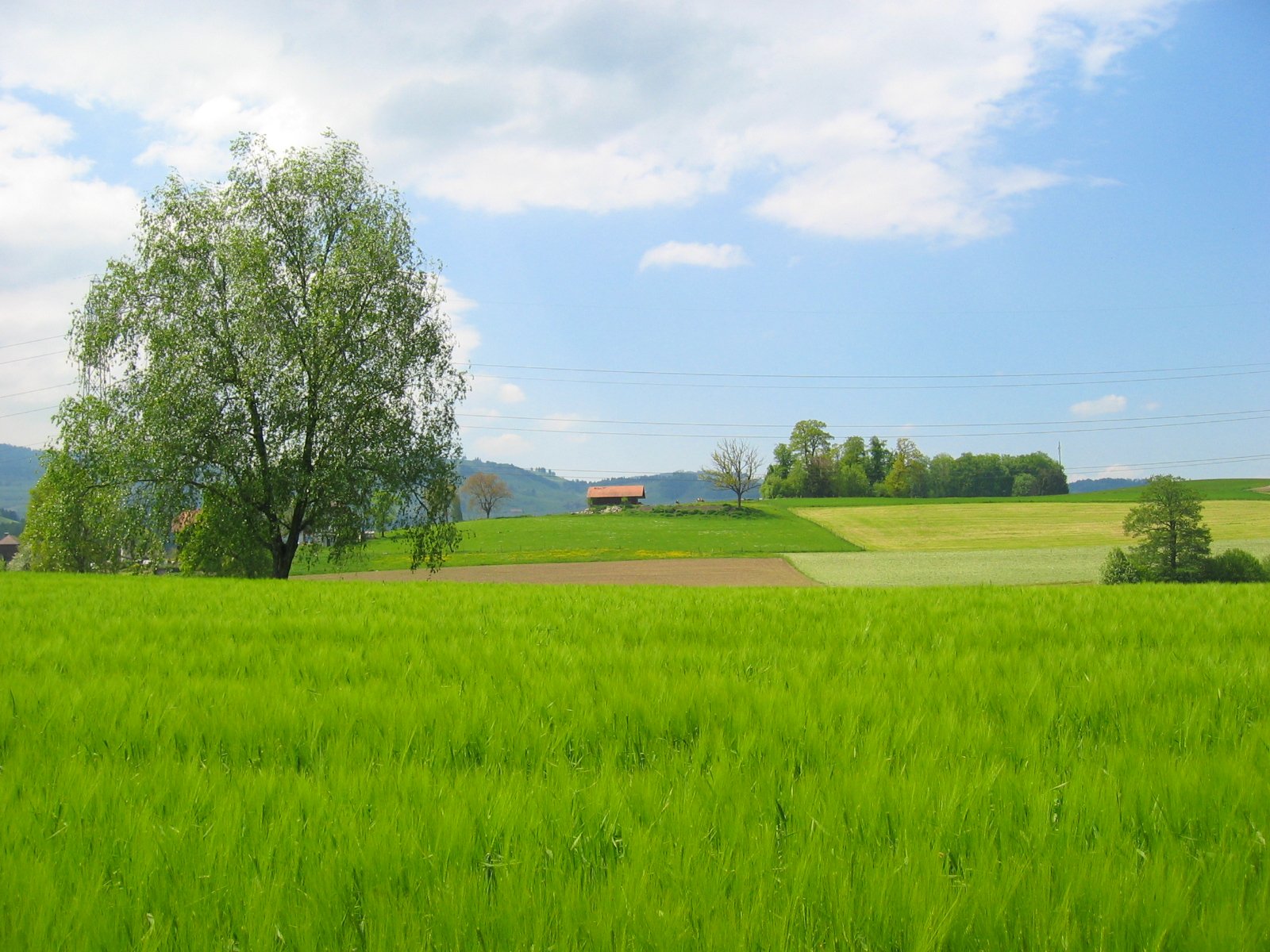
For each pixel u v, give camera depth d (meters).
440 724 4.93
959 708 5.35
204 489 33.06
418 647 7.98
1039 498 120.69
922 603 12.92
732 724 5.01
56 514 32.84
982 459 167.38
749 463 125.31
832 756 4.36
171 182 33.25
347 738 4.59
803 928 2.57
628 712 5.26
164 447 31.20
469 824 3.26
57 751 4.34
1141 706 5.34
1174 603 12.45
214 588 17.03
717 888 2.77
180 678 6.34
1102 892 2.73
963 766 4.02
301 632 9.38
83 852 3.08
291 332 31.95
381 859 2.98
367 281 33.06
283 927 2.58
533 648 7.94
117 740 4.62
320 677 6.59
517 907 2.65
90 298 32.47
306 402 32.78
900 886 2.73
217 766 4.11
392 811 3.41
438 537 37.34
